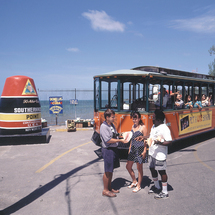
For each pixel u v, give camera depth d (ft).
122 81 20.70
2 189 14.05
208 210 11.28
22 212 11.20
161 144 12.00
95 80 23.18
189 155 22.16
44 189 13.99
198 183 14.80
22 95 27.45
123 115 19.93
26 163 19.52
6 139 26.78
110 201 12.31
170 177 15.98
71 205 11.89
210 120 31.12
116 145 12.77
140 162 13.14
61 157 21.48
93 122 23.94
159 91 21.17
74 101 44.52
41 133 28.68
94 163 19.49
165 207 11.60
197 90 28.02
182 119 24.52
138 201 12.30
